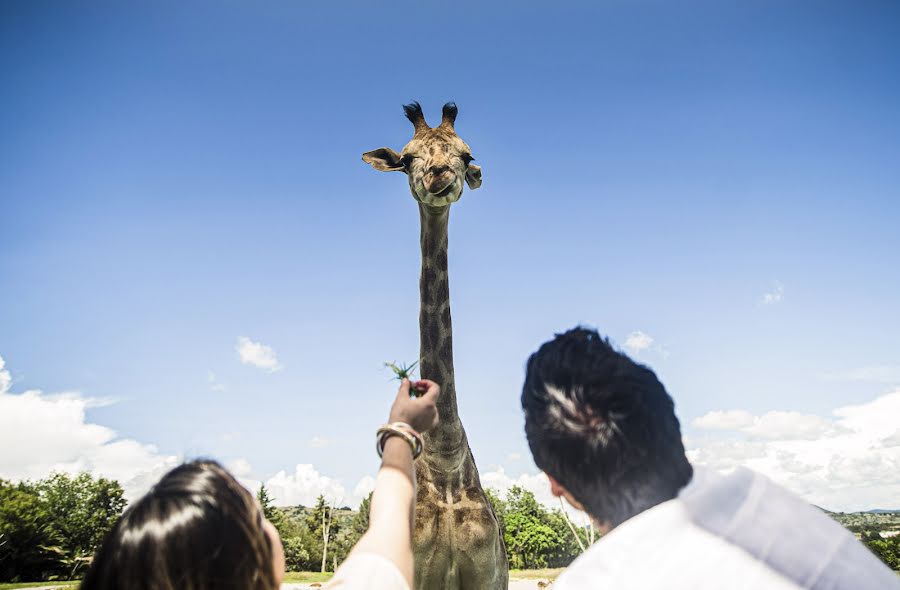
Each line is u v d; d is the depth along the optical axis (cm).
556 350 157
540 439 150
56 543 3903
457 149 536
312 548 5438
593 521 151
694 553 122
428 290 524
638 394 143
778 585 118
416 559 465
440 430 491
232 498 123
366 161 581
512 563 4228
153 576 110
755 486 138
